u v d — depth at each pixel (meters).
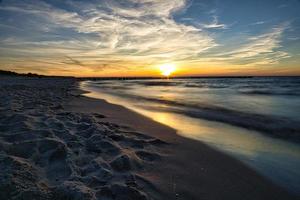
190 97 19.19
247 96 20.09
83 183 2.82
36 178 2.73
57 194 2.47
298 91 26.83
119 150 4.06
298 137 6.02
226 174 3.63
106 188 2.73
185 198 2.84
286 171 3.86
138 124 7.15
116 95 21.30
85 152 3.86
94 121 6.29
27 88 20.62
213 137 5.93
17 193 2.32
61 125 5.17
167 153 4.45
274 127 7.22
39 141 3.71
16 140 3.91
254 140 5.71
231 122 8.00
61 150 3.57
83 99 14.43
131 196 2.69
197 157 4.32
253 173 3.72
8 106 7.70
